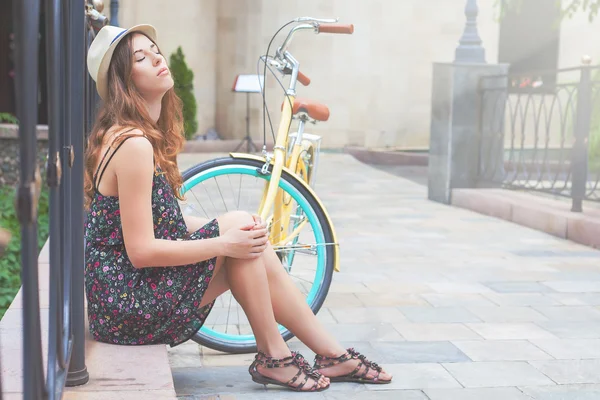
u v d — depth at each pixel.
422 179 9.01
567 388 2.48
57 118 1.73
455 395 2.40
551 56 11.81
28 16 1.20
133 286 2.25
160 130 2.34
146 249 2.15
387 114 12.37
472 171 7.08
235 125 12.07
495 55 12.07
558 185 7.78
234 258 2.26
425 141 12.52
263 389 2.41
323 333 2.45
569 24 11.69
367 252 4.80
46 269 3.27
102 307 2.27
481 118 7.06
